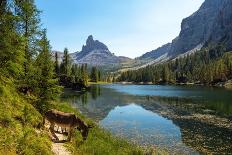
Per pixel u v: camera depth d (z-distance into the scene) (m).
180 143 31.50
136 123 43.50
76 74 139.38
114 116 50.31
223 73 176.25
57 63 133.75
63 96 84.50
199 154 27.45
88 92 110.62
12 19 20.95
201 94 98.06
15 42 21.36
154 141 32.16
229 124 42.47
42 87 28.94
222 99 77.81
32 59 30.11
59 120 19.89
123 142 27.39
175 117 49.31
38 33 30.30
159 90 128.88
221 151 28.59
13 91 22.44
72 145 19.64
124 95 98.00
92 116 49.53
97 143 22.56
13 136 14.36
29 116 19.61
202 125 41.88
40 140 16.28
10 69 21.59
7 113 16.61
